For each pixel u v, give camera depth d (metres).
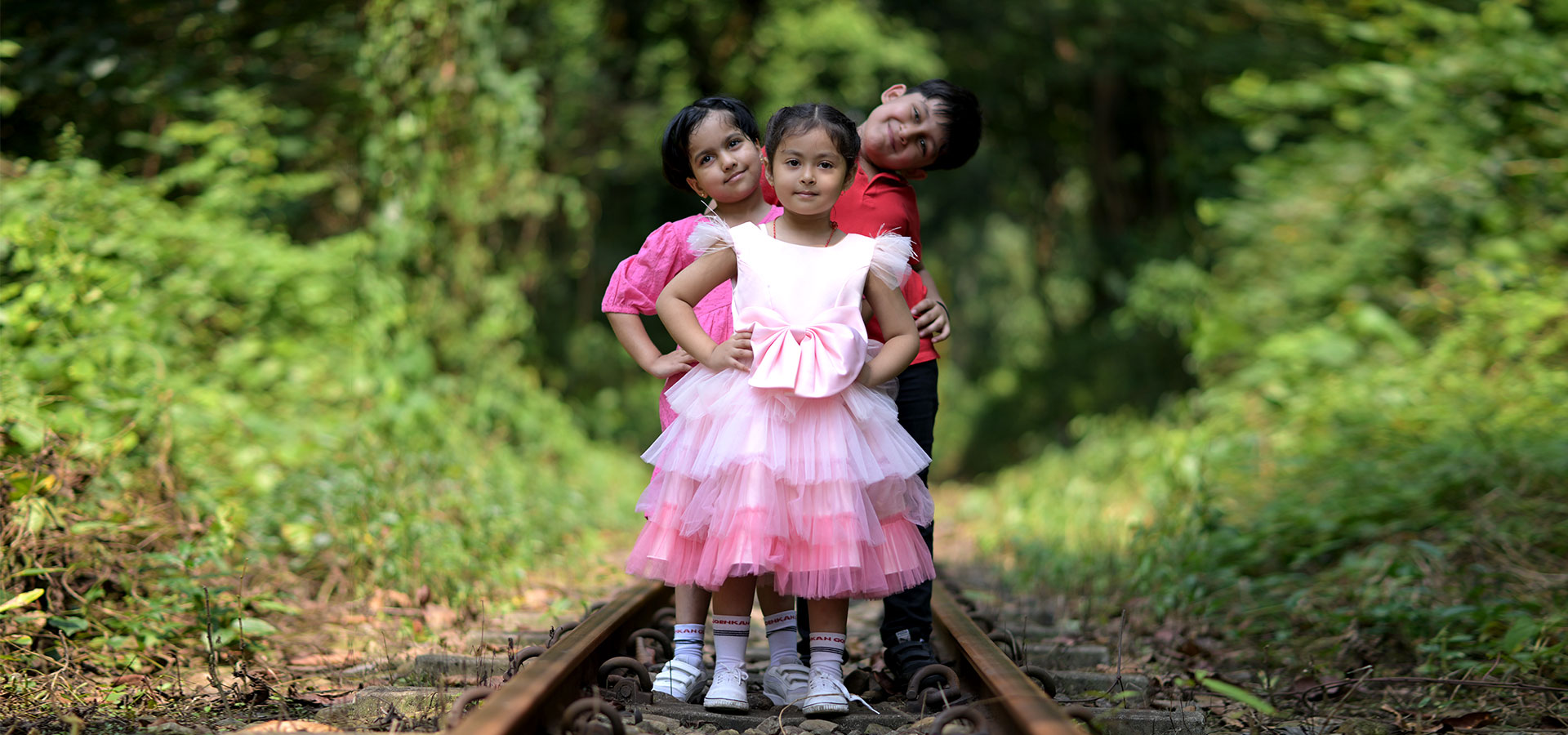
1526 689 3.73
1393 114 11.02
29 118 8.53
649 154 14.94
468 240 10.39
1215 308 12.04
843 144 3.28
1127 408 14.42
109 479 4.90
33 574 4.04
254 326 8.45
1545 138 9.94
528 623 5.11
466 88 9.60
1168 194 16.83
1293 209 11.62
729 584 3.47
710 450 3.29
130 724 3.34
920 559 3.43
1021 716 2.60
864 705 3.52
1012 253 27.11
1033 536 8.61
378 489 6.07
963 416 23.77
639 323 3.66
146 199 7.66
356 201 11.23
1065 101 17.44
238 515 5.29
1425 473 6.86
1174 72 14.81
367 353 8.45
